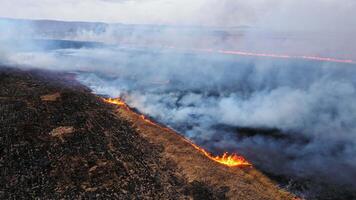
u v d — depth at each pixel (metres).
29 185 12.14
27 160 13.66
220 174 14.46
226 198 12.68
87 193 12.05
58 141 15.57
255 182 14.44
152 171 14.12
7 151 14.09
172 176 13.92
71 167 13.54
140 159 15.02
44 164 13.50
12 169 12.94
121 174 13.53
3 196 11.38
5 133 15.55
